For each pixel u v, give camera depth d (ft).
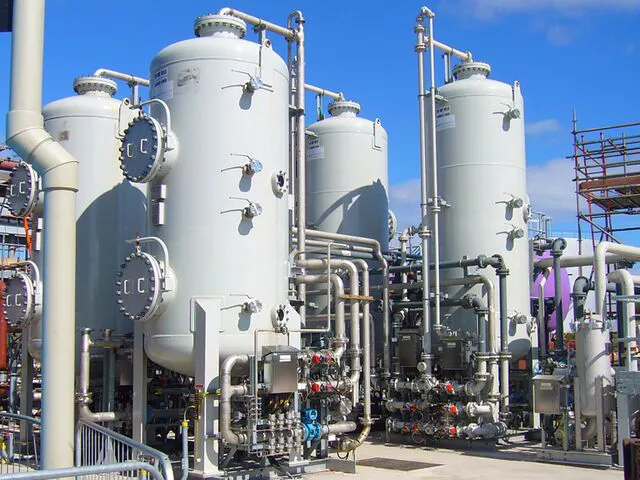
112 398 45.27
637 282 54.03
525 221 57.06
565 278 73.61
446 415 49.83
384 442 53.78
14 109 29.48
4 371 60.54
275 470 39.45
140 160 39.88
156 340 39.37
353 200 64.34
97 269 48.24
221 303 38.68
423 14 55.42
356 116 67.36
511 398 56.95
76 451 35.09
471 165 55.62
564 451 44.78
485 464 44.52
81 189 48.75
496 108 56.18
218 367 38.14
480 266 52.75
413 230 54.65
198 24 42.60
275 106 41.78
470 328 54.49
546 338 61.62
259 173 40.50
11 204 49.47
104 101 50.24
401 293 60.49
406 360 53.36
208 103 39.96
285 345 40.14
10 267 58.18
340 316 44.34
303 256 48.85
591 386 44.27
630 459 24.54
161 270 39.01
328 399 42.39
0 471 40.70
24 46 29.32
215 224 39.22
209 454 37.37
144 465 21.49
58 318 29.32
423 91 55.47
